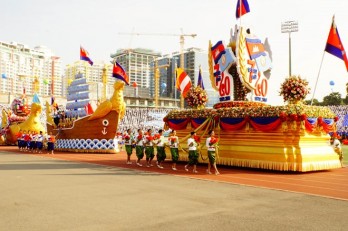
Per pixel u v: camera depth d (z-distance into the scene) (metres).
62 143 32.53
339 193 11.01
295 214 8.09
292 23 47.19
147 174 15.52
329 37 18.23
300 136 16.19
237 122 18.19
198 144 16.98
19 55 115.00
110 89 74.75
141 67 139.88
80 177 14.16
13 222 7.24
